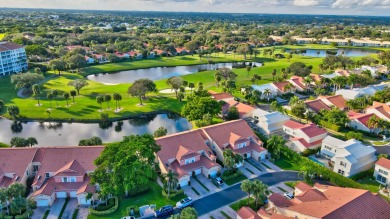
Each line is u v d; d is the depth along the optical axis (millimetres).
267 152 97875
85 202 75312
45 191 74312
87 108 143875
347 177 86438
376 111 128625
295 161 95250
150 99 159000
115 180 71500
